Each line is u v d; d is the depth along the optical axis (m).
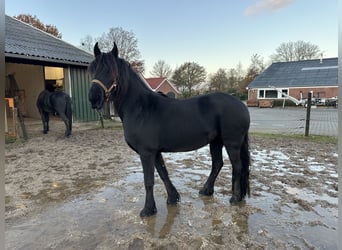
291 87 21.48
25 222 2.11
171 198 2.39
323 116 11.38
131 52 31.58
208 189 2.59
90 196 2.63
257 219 2.09
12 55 6.44
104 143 5.36
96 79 1.94
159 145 2.11
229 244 1.75
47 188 2.86
